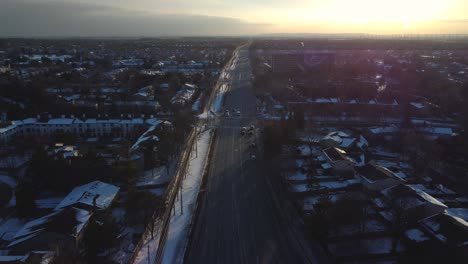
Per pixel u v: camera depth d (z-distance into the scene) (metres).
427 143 158.88
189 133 186.12
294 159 151.50
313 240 99.62
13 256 84.69
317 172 140.75
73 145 168.88
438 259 84.75
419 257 88.88
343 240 97.56
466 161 150.75
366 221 106.50
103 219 95.94
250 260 91.19
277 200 122.56
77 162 129.88
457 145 162.25
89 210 106.56
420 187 127.75
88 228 88.44
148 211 105.69
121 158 145.25
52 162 126.81
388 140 171.00
